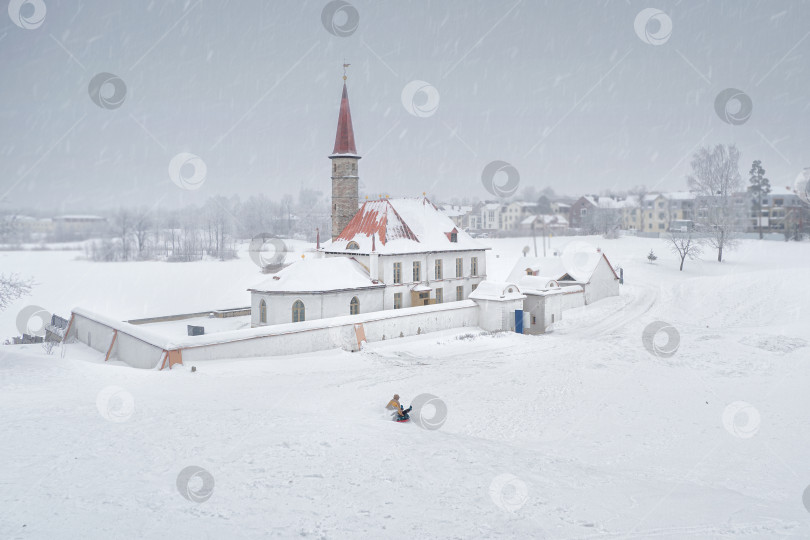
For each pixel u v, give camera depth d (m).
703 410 26.58
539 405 27.52
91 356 41.94
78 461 15.07
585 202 119.06
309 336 41.28
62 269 95.06
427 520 12.26
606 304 65.62
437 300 56.50
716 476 18.44
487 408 26.94
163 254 113.75
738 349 39.12
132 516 11.97
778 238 110.19
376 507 12.86
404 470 15.24
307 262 49.25
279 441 17.17
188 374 32.75
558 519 12.61
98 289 79.88
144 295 76.56
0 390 26.08
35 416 19.45
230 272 94.69
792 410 26.25
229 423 18.98
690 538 11.84
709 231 94.75
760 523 12.85
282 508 12.65
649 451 21.14
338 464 15.45
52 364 31.94
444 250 56.31
